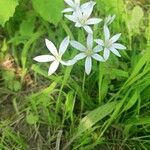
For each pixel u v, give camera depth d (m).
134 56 0.18
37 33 0.19
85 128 0.16
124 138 0.17
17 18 0.20
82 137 0.17
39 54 0.20
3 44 0.20
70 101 0.17
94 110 0.16
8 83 0.19
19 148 0.17
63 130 0.18
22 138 0.18
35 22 0.20
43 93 0.17
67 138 0.17
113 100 0.18
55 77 0.17
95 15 0.20
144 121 0.17
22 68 0.19
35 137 0.18
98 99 0.18
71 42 0.16
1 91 0.19
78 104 0.18
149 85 0.17
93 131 0.17
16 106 0.18
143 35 0.20
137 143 0.17
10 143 0.17
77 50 0.18
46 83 0.19
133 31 0.20
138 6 0.19
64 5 0.19
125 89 0.17
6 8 0.17
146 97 0.17
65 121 0.18
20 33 0.19
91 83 0.18
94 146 0.17
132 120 0.17
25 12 0.20
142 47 0.19
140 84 0.17
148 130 0.17
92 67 0.18
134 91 0.17
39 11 0.18
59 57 0.16
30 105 0.18
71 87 0.18
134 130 0.17
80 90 0.17
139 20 0.19
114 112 0.16
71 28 0.20
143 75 0.17
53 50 0.16
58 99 0.17
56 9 0.18
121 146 0.17
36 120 0.17
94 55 0.16
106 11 0.19
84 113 0.18
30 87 0.19
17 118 0.18
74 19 0.17
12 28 0.20
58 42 0.19
